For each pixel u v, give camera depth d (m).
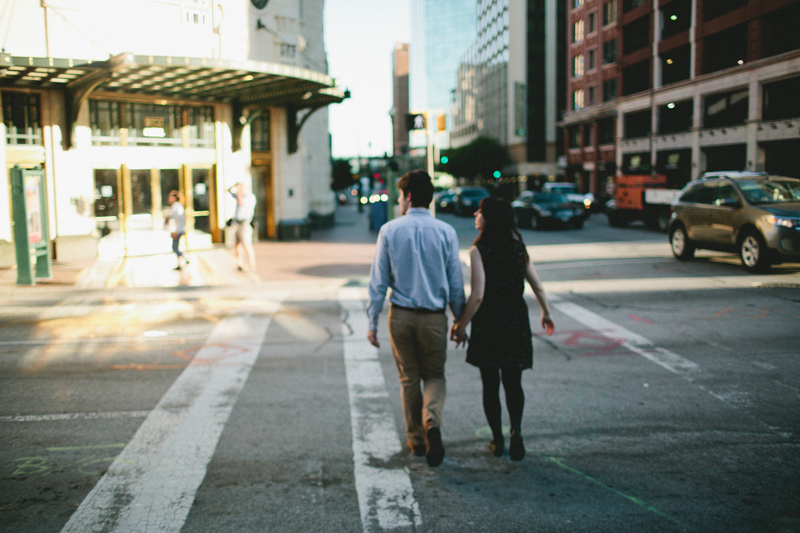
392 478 3.83
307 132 26.56
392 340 4.10
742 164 33.50
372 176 48.59
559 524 3.27
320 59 22.81
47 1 14.41
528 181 74.69
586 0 54.31
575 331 7.61
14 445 4.32
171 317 8.74
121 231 15.95
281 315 8.87
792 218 10.84
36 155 14.70
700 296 9.52
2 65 12.18
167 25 16.42
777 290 9.77
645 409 4.99
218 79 14.89
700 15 36.19
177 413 4.96
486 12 95.62
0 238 14.14
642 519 3.31
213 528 3.24
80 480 3.80
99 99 15.55
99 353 6.80
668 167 40.03
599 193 52.31
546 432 4.56
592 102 54.34
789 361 6.19
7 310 9.27
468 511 3.41
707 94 35.53
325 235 22.86
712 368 6.03
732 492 3.61
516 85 75.38
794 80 29.33
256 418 4.85
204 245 17.81
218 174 17.91
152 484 3.74
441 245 3.99
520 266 4.02
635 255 14.92
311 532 3.21
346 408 5.09
